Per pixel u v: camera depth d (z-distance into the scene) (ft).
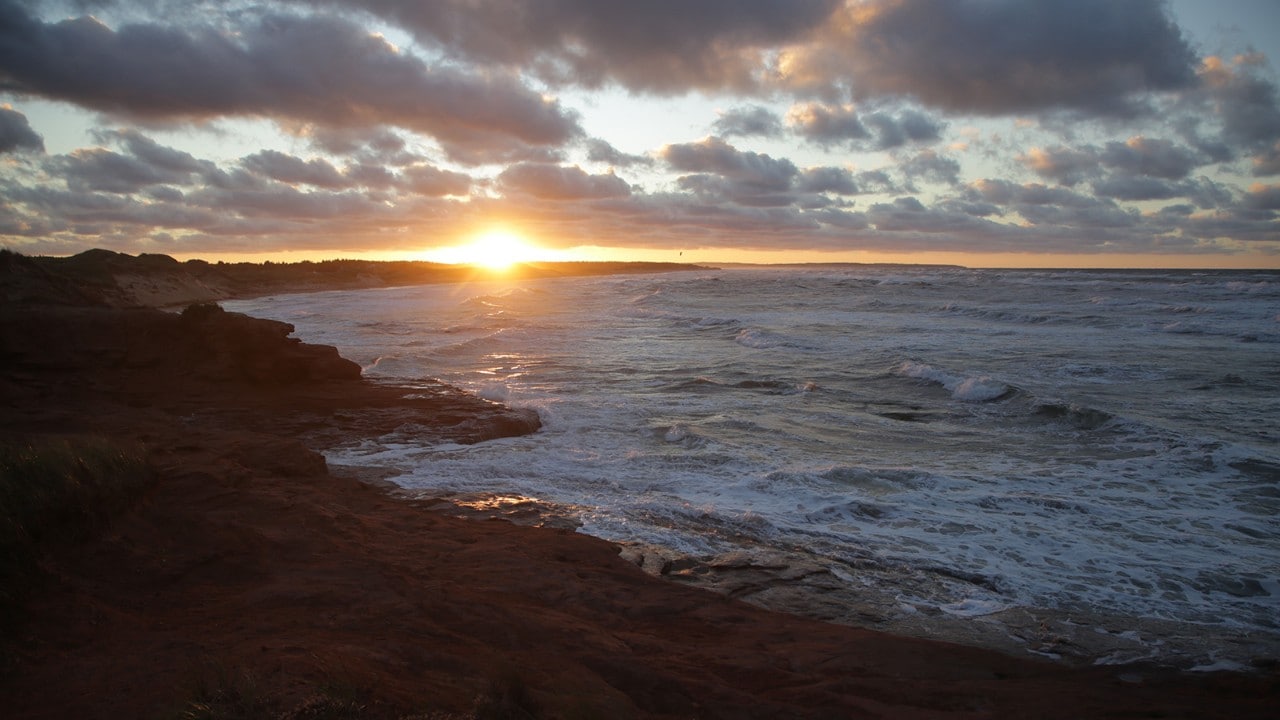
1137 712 16.14
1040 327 106.73
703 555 27.91
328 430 49.83
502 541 26.58
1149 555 28.58
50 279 75.72
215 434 39.68
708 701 15.24
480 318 136.15
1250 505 34.32
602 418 54.60
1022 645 21.18
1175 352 80.02
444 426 50.57
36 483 19.15
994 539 30.25
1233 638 21.89
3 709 11.41
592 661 16.46
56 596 15.72
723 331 114.01
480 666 14.90
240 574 19.03
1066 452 44.45
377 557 22.18
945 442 47.39
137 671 12.77
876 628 22.16
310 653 13.41
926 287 177.06
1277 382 63.46
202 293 216.54
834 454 44.11
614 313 146.51
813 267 499.10
